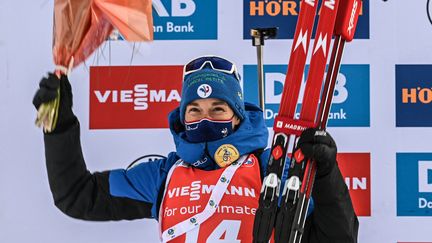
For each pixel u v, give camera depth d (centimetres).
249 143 1227
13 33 1527
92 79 1530
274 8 1529
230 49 1531
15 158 1531
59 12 1147
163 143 1538
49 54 1527
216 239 1187
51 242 1538
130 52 1527
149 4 1154
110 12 1139
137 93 1536
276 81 1534
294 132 1125
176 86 1534
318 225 1145
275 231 1109
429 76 1517
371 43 1520
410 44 1519
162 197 1238
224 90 1233
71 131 1195
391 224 1525
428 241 1523
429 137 1520
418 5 1519
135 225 1542
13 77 1527
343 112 1523
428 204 1523
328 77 1120
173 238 1196
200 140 1232
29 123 1527
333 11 1116
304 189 1102
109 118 1536
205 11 1530
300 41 1129
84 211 1252
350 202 1141
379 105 1523
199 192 1204
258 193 1200
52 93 1138
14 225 1533
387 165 1523
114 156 1538
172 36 1531
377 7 1520
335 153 1102
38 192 1531
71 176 1227
